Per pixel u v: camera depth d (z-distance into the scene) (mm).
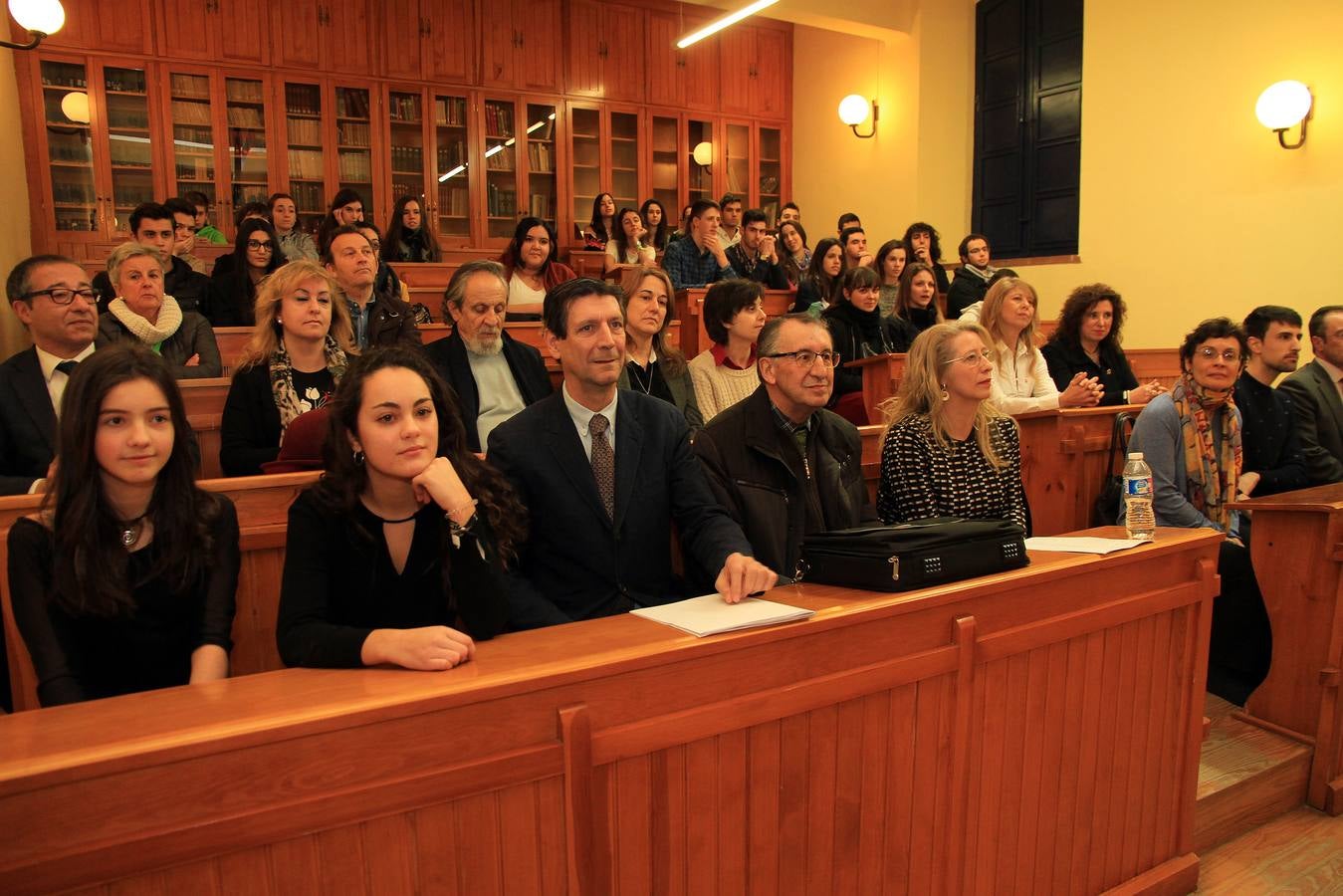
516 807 1135
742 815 1320
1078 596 1721
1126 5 6086
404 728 1060
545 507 1851
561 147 8570
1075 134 7152
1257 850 2221
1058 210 7324
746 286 3199
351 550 1470
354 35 7758
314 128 7707
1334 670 2406
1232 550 2797
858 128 8508
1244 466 3477
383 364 1476
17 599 1448
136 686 1518
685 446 1991
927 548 1521
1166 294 5930
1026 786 1674
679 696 1248
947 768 1548
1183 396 2979
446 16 8070
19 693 1652
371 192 7930
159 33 7098
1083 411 3031
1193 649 1965
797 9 7434
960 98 8047
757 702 1303
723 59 9203
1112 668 1805
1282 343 3461
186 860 953
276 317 2621
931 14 7848
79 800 907
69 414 1435
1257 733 2559
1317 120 5047
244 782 979
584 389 1908
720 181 9258
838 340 4504
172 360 3295
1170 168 5859
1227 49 5488
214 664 1489
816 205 9227
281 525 1885
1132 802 1888
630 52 8805
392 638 1185
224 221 7398
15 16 4414
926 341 2428
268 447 2568
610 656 1191
